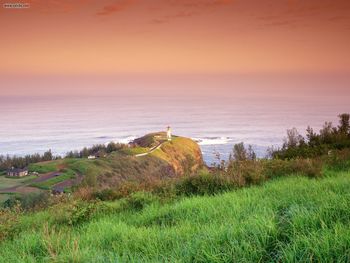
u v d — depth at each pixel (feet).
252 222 19.57
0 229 30.12
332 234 15.76
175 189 41.01
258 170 43.32
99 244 23.12
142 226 27.22
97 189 48.42
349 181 31.73
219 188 40.34
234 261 15.42
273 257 15.76
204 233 19.61
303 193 29.58
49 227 31.48
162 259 17.21
